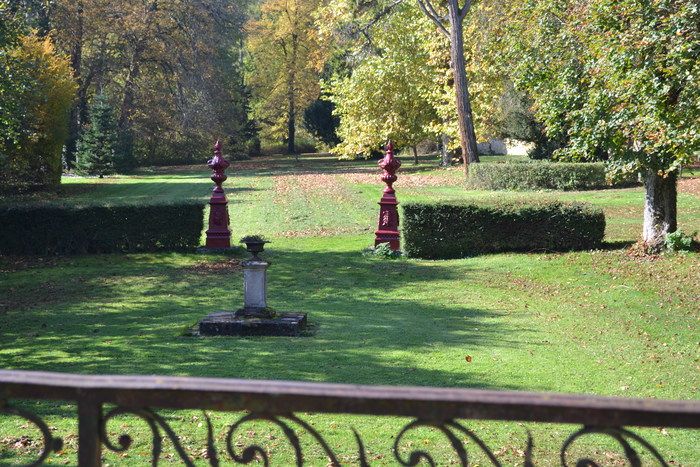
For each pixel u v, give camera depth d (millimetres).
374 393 2230
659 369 9289
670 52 11297
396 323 11555
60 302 13180
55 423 6672
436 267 16688
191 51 52344
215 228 18672
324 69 65188
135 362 8898
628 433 2160
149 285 14820
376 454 6258
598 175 31016
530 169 31688
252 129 67625
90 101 54625
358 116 44562
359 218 24875
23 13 21750
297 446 2293
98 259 17875
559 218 17266
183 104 53438
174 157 60562
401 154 68312
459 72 33812
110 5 49000
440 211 17594
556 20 16250
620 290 13859
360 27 38312
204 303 13094
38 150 34188
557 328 11453
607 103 13672
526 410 2166
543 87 16781
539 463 6230
